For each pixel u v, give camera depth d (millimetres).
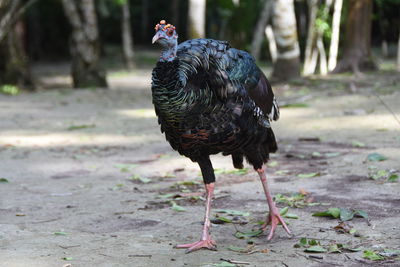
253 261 6043
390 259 5957
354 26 24359
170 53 5984
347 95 18547
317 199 8203
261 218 7559
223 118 6426
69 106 20141
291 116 15680
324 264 5898
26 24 44906
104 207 8320
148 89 25516
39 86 28312
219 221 7488
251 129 6680
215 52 6473
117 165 10977
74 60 26094
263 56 37656
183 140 6480
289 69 22531
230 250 6449
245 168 10227
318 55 28719
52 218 7816
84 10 25594
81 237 6949
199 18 23703
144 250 6449
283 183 9219
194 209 8109
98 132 14844
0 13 24828
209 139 6465
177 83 5941
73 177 10305
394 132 12672
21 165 11312
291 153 11383
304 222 7305
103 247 6562
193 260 6125
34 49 45875
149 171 10656
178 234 7047
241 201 8383
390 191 8383
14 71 25547
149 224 7480
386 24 37594
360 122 14102
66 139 13992
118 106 19938
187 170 10672
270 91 7234
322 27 27812
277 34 22453
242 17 28797
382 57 35938
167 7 51969
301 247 6426
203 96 6207
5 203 8617
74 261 6086
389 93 18188
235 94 6465
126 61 36625
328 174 9570
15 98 22766
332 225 7129
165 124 6480
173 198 8711
